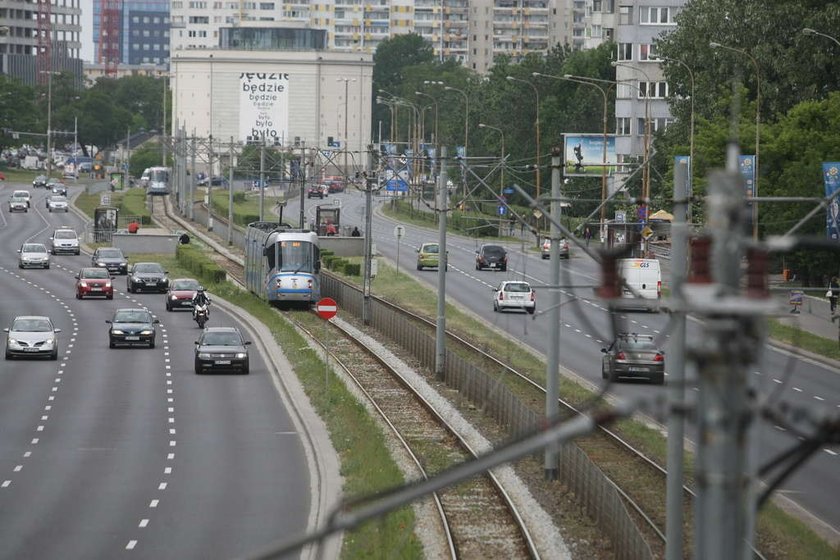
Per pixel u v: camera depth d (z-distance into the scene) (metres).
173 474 91.38
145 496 84.31
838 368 153.38
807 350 163.50
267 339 170.38
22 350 150.62
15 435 105.88
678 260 48.91
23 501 82.62
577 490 84.75
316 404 120.12
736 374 24.61
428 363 149.88
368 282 191.88
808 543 71.94
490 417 118.31
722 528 24.66
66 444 102.25
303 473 92.12
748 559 39.84
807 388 135.12
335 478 89.69
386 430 112.62
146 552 70.25
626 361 134.12
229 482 88.81
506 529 77.62
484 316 198.75
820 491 88.50
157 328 183.12
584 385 134.12
